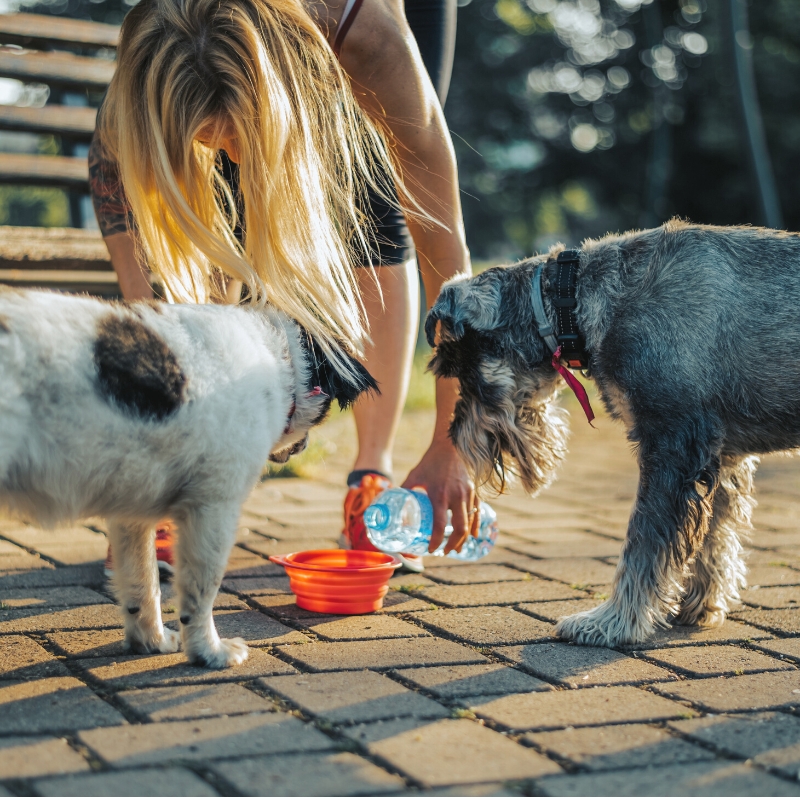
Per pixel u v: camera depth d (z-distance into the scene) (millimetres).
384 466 3568
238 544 3826
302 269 2740
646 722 2113
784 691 2326
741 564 3045
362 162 3051
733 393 2715
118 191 3248
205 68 2639
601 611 2742
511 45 24906
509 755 1914
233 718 2074
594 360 2844
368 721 2074
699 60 21578
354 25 3041
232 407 2301
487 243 27562
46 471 2066
